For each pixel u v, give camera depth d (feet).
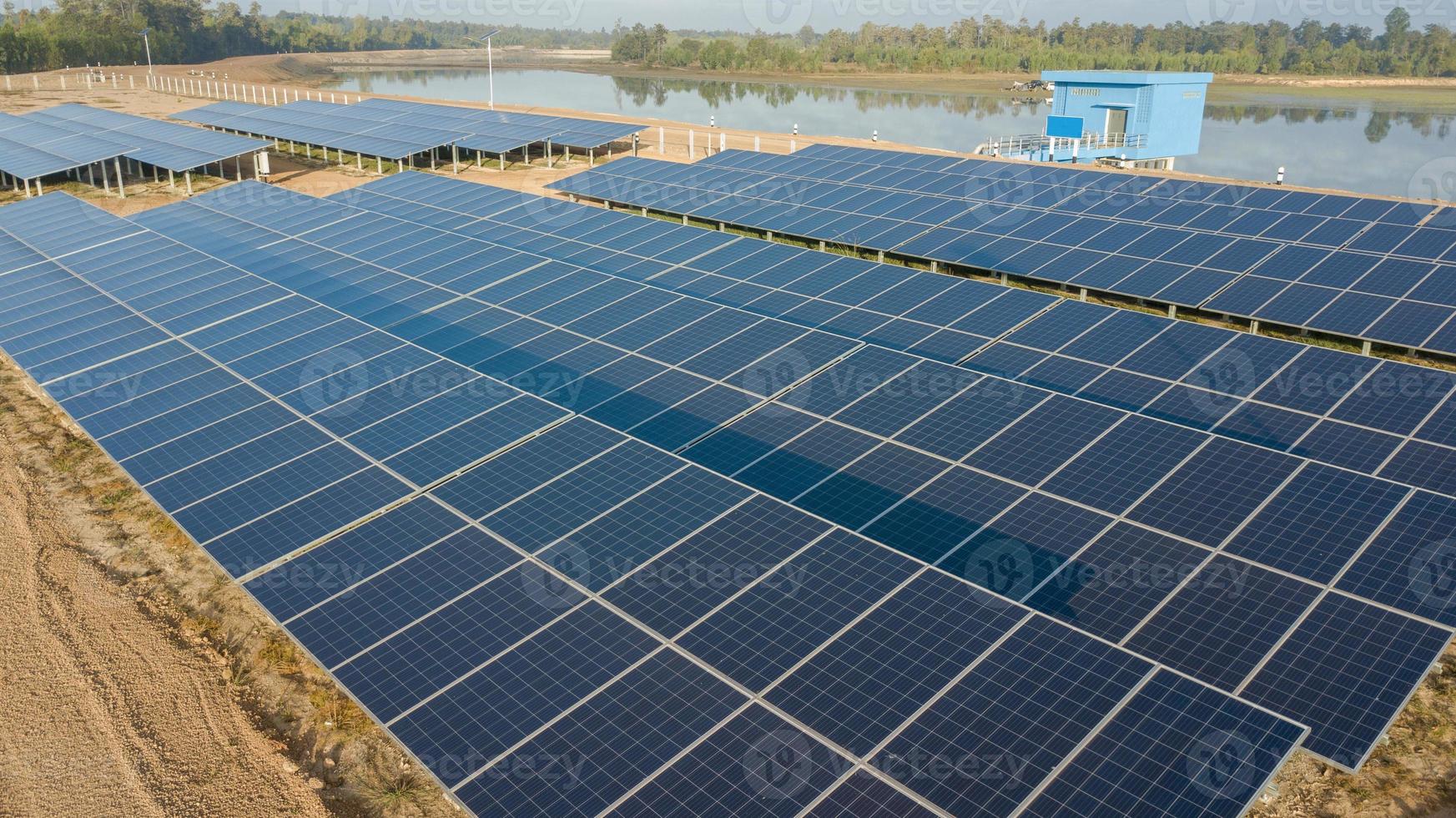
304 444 70.33
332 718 60.75
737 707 44.04
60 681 63.36
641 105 427.74
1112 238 123.75
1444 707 58.80
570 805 39.96
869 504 62.85
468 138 225.97
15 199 200.44
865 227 137.39
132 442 72.49
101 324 97.76
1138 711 42.24
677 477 61.98
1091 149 229.45
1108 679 44.04
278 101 389.19
